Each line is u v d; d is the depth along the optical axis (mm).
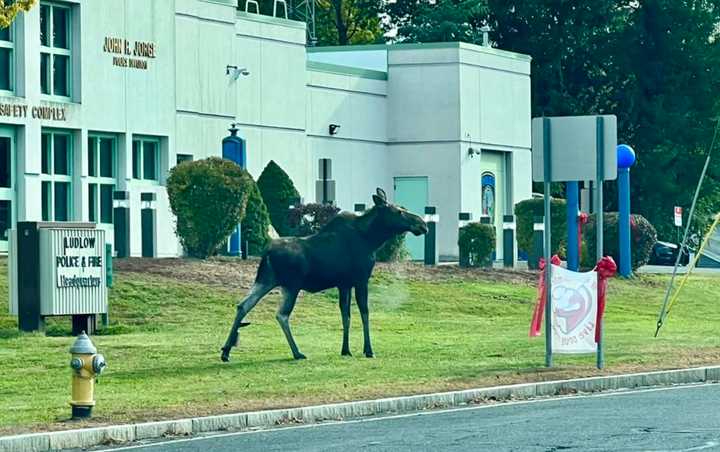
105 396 22578
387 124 59469
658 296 46375
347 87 57125
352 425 20281
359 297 28094
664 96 80875
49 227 31234
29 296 31266
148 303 35250
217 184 40062
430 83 59125
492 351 29562
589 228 50188
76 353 20172
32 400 22375
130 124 45844
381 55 59719
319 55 61125
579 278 26719
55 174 43969
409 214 27844
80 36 44125
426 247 47781
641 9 81062
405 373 25562
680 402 22656
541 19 80500
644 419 20484
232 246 43719
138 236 46344
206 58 48938
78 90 44156
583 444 18016
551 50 80188
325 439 18797
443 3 79375
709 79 81188
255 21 51875
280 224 48281
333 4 90062
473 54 59875
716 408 21812
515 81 62625
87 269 31750
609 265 26594
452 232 58906
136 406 21406
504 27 81438
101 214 45375
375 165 58781
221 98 49562
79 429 19000
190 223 40281
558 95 79688
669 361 28078
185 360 27438
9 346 29203
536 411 21609
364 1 88062
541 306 31188
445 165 59000
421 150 59156
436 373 25578
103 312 32031
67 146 44344
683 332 35750
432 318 37812
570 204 45125
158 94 46906
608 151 26594
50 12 43531
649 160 79625
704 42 81188
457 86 58875
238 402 21812
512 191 62438
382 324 35562
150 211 43219
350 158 57312
